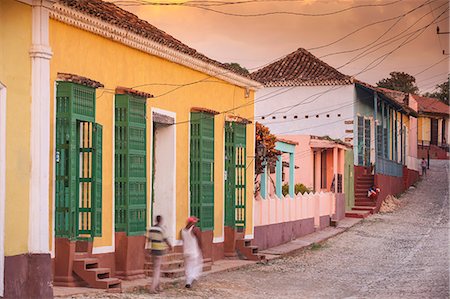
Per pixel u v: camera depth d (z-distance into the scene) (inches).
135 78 712.4
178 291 664.4
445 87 3134.8
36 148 532.4
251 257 927.7
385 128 1860.2
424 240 1195.3
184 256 697.6
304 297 676.7
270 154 1083.3
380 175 1658.5
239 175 945.5
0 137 502.6
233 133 928.9
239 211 945.5
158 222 655.1
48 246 539.2
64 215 579.2
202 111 836.6
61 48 592.7
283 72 1651.1
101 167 627.8
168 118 780.6
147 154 732.7
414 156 2325.3
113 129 675.4
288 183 1338.6
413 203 1765.5
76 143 591.2
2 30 505.0
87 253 607.5
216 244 899.4
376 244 1162.6
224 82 921.5
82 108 595.5
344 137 1592.0
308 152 1419.8
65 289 575.5
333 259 997.2
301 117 1612.9
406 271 875.4
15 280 513.3
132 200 685.9
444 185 2153.1
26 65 530.0
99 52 650.2
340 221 1454.2
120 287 617.3
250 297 661.3
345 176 1531.7
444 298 659.4
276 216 1102.4
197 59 826.8
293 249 1053.8
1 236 500.1
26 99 529.0
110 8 750.5
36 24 535.5
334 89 1596.9
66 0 579.8
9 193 510.0
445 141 2952.8
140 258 701.3
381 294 697.6
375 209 1584.6
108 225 665.6
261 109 1636.3
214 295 660.1
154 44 729.6
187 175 830.5
